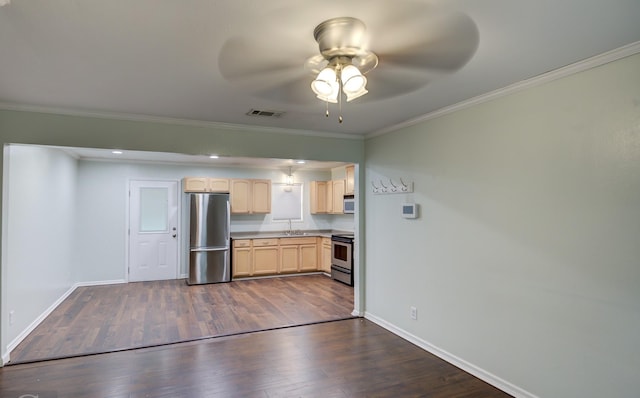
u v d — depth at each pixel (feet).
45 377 9.66
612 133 7.00
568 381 7.69
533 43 6.59
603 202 7.13
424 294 11.67
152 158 21.04
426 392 9.04
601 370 7.14
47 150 14.93
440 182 11.05
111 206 21.47
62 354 11.10
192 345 11.94
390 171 13.33
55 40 6.44
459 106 10.26
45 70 7.83
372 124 12.81
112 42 6.53
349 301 17.49
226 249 22.08
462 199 10.27
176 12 5.51
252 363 10.61
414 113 11.32
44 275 14.66
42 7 5.35
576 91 7.60
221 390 9.09
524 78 8.32
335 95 6.72
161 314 15.30
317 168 26.13
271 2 5.24
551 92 8.06
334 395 8.89
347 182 22.56
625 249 6.80
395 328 13.02
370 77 8.23
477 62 7.41
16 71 7.89
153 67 7.68
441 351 10.97
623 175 6.83
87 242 20.88
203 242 21.57
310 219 26.53
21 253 12.20
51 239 15.60
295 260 24.17
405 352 11.42
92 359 10.80
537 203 8.32
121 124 11.47
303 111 11.09
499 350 9.18
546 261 8.12
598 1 5.21
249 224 24.84
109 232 21.40
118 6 5.34
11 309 11.38
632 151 6.71
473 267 9.92
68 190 18.54
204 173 23.70
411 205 12.06
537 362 8.30
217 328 13.58
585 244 7.41
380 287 13.92
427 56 7.13
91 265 20.94
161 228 22.63
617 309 6.91
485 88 8.98
